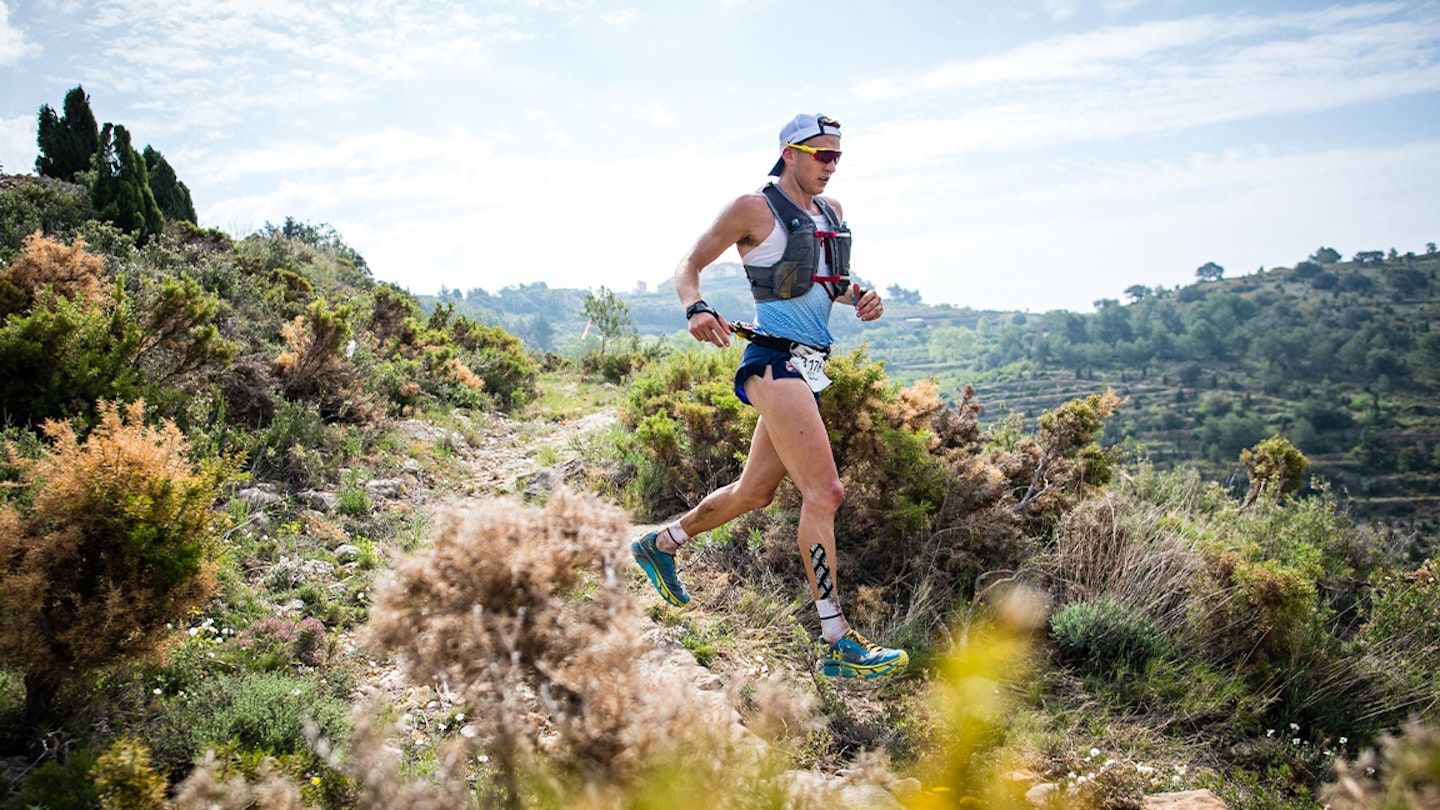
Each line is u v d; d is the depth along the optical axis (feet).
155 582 10.02
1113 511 18.30
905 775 8.33
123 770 7.91
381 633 6.98
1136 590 16.53
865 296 11.74
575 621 6.93
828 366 19.07
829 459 10.95
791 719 7.19
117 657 9.86
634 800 6.04
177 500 10.37
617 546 7.29
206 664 11.64
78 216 55.57
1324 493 24.07
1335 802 6.39
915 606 15.66
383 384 36.60
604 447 29.22
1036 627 14.85
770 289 11.17
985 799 4.88
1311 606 16.19
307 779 8.85
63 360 20.53
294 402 28.60
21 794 8.06
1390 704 14.58
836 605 10.96
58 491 9.85
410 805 6.33
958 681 4.94
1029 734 12.20
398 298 58.70
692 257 11.04
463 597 6.86
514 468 30.09
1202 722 14.05
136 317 25.22
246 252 71.92
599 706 6.37
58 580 9.66
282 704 10.19
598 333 94.53
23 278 27.61
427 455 29.17
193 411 22.88
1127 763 11.89
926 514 18.16
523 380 51.67
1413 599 17.19
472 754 7.66
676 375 36.83
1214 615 16.03
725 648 14.20
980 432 23.94
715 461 24.02
